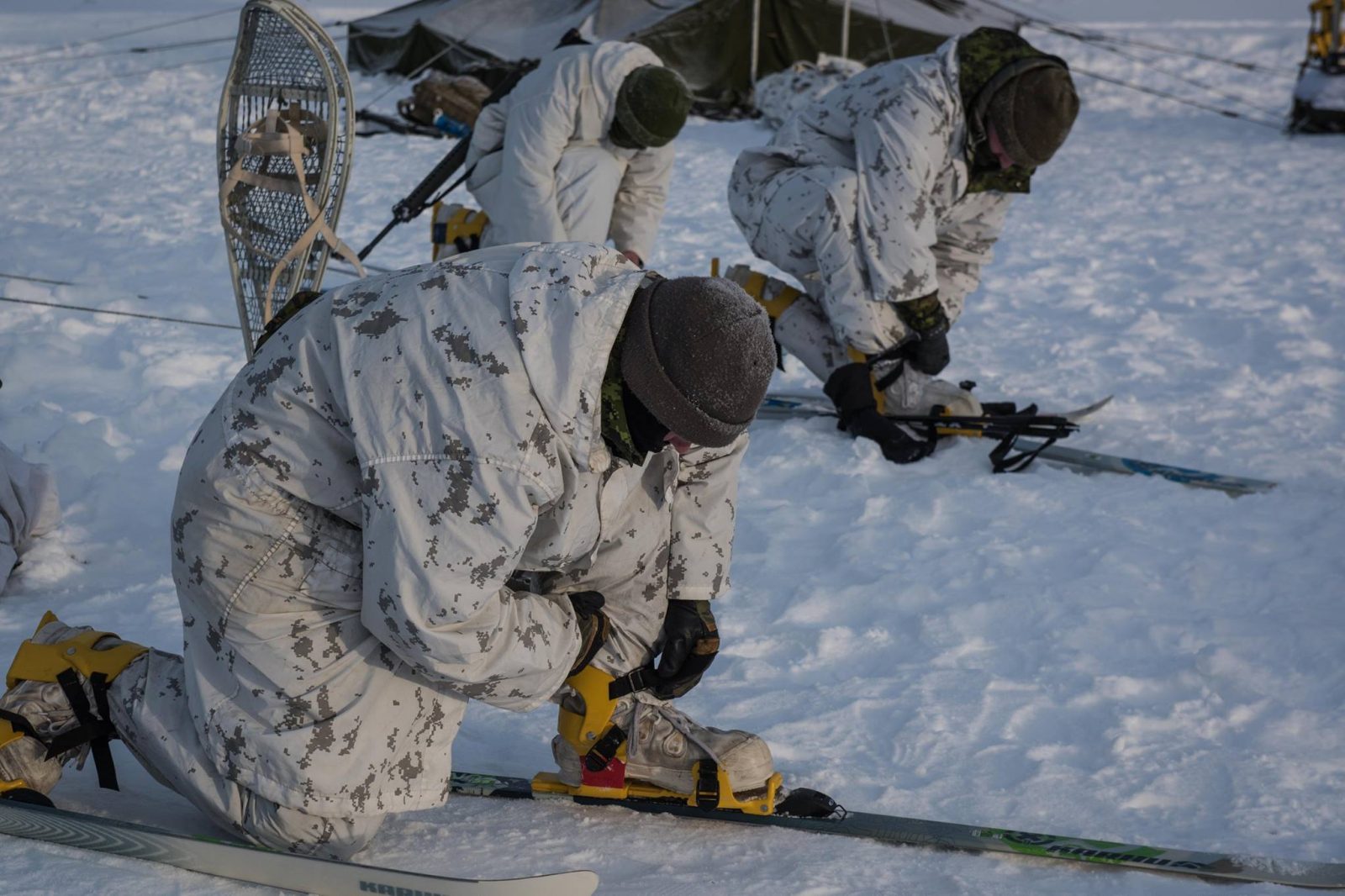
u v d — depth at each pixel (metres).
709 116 12.99
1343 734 2.71
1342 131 12.54
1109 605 3.32
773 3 12.76
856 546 3.71
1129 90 15.13
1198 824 2.37
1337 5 12.55
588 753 2.28
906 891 2.08
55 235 7.58
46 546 3.39
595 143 4.46
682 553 2.24
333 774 1.92
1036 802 2.44
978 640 3.16
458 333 1.75
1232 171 11.00
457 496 1.72
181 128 11.91
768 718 2.77
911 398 4.58
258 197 3.48
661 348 1.73
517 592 2.10
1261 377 5.54
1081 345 6.08
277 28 3.42
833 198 4.23
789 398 5.11
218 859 1.97
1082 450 4.61
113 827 2.00
